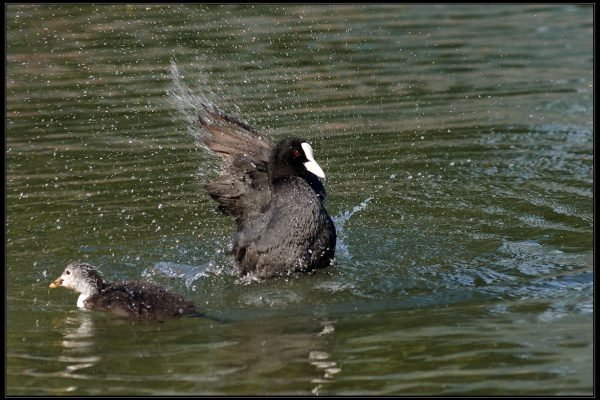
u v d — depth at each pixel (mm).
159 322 9562
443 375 8055
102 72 18188
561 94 17922
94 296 10117
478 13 23688
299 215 10938
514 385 7812
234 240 11414
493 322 9250
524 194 13414
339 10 23172
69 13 21062
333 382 7973
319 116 16422
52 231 12195
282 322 9461
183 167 14484
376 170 14445
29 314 9859
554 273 10641
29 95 17219
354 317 9523
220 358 8539
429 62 19734
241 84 17609
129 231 12266
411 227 12281
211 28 20875
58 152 14938
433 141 15625
